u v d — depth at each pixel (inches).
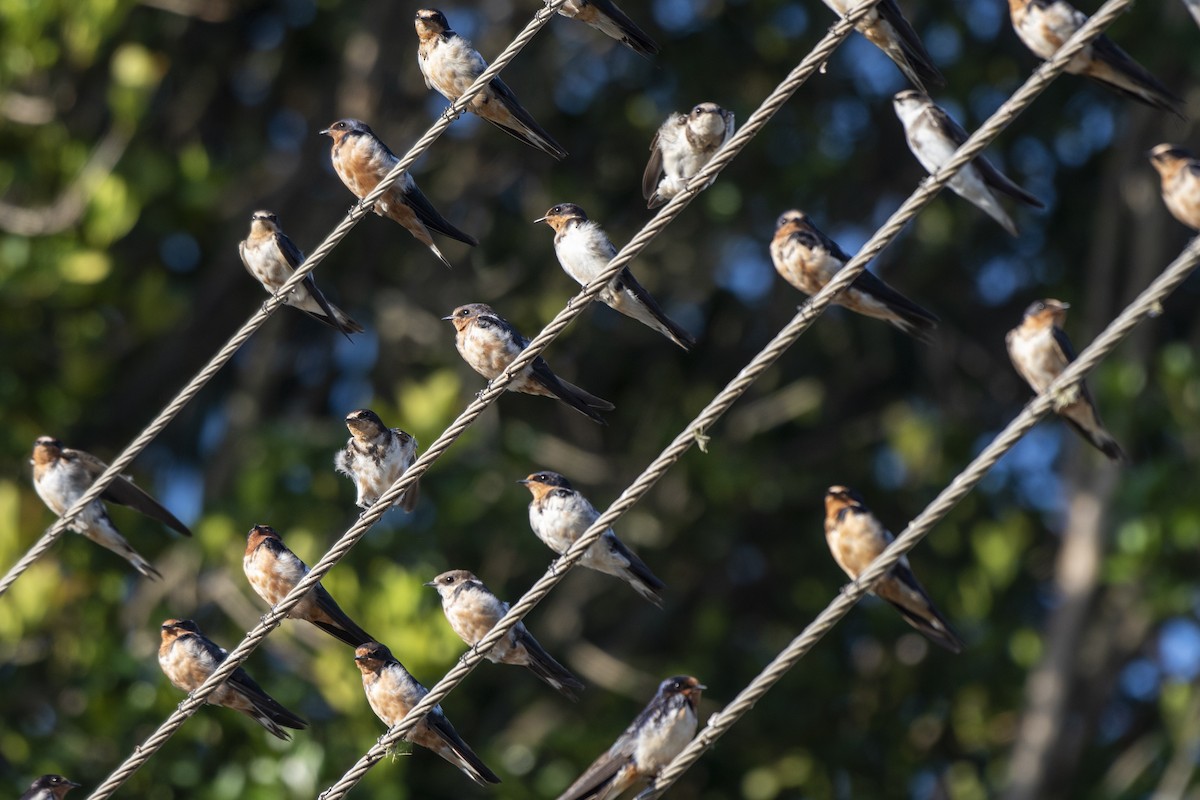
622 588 748.6
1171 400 705.6
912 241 801.6
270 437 664.4
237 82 786.8
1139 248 770.8
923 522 293.7
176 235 709.9
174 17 740.0
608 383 797.2
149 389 747.4
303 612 374.9
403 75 753.0
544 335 316.5
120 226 630.5
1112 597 762.8
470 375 732.0
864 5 302.0
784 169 756.6
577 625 721.0
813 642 300.2
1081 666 752.3
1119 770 726.5
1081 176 828.6
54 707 622.2
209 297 743.1
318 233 750.5
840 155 767.1
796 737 752.3
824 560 783.1
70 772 598.9
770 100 306.3
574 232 396.5
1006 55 775.1
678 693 354.0
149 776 598.2
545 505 397.4
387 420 655.8
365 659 367.2
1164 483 694.5
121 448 741.3
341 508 658.2
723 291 795.4
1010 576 740.7
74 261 625.0
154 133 761.0
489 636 314.7
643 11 755.4
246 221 745.6
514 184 780.0
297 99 793.6
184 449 770.8
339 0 740.7
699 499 745.0
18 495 626.5
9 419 650.2
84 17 629.9
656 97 760.3
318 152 750.5
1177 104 346.6
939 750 776.9
